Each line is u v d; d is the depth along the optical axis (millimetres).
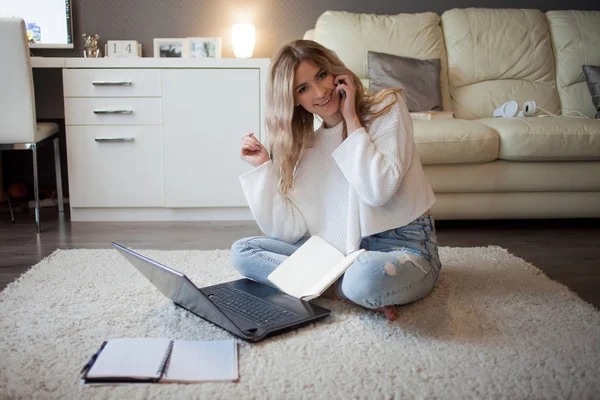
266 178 1774
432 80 3273
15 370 1322
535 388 1255
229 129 3146
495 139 2754
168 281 1491
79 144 3105
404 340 1488
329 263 1701
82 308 1704
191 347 1401
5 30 2713
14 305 1729
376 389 1247
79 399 1196
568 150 2770
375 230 1654
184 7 3596
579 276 2145
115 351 1345
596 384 1273
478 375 1310
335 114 1735
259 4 3629
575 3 3748
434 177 2777
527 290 1872
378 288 1517
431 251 1721
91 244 2635
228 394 1221
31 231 2891
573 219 3131
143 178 3150
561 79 3500
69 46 3506
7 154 3578
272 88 1664
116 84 3074
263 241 1861
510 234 2787
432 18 3480
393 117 1658
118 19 3570
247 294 1736
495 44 3459
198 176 3166
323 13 3572
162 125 3119
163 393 1218
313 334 1521
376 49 3373
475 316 1647
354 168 1602
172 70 3086
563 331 1548
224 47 3656
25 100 2809
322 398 1214
